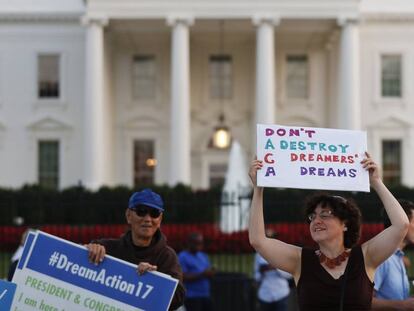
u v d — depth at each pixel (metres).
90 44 42.53
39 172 47.78
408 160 47.22
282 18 42.38
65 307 6.99
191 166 47.78
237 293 16.53
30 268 7.07
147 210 7.38
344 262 6.54
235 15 42.31
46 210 33.56
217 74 48.16
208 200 30.69
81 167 47.31
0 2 47.31
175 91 42.25
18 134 47.72
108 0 42.44
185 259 14.61
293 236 28.81
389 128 47.25
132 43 47.78
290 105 47.88
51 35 47.50
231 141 47.81
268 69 41.97
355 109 42.06
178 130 42.06
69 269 7.03
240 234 29.47
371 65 47.19
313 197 6.79
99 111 42.47
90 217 32.56
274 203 28.02
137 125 48.09
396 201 6.63
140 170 48.12
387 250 6.53
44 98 47.62
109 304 6.95
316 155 6.68
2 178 47.59
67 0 47.34
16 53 47.66
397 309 7.07
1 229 31.41
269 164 6.63
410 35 47.25
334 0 42.28
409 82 47.31
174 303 7.48
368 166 6.69
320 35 46.34
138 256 7.45
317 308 6.45
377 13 46.75
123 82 48.16
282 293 15.20
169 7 42.44
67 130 47.53
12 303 6.81
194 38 47.34
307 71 48.09
